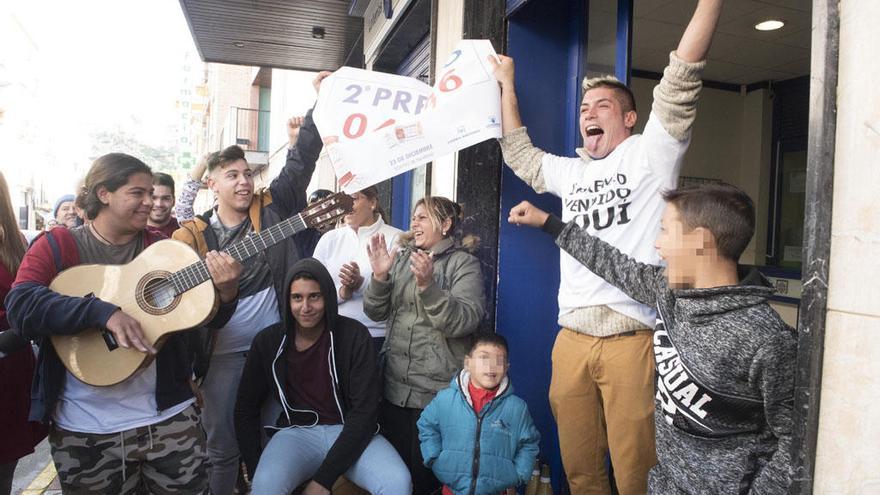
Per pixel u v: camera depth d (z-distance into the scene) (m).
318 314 2.40
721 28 4.22
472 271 2.53
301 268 2.39
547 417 2.88
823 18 1.05
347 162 2.32
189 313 2.01
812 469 1.07
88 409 1.94
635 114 2.14
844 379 1.01
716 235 1.28
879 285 0.96
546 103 2.89
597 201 2.04
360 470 2.33
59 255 2.00
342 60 8.16
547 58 2.88
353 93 2.39
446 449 2.19
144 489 2.14
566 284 2.14
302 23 6.62
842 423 1.02
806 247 1.08
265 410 2.61
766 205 5.45
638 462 1.94
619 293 1.95
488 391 2.20
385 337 2.79
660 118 1.81
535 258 2.89
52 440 1.97
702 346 1.25
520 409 2.20
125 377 1.91
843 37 1.03
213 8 6.18
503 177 2.86
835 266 1.04
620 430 1.95
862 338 0.98
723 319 1.24
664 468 1.41
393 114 2.35
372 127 2.34
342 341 2.45
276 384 2.45
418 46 5.04
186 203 4.28
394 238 3.14
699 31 1.67
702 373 1.25
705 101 5.52
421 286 2.27
